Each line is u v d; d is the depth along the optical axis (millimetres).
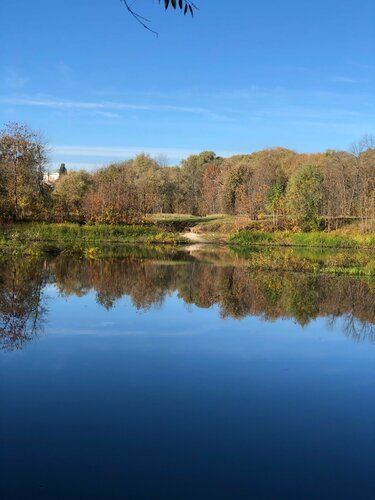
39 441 4941
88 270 18031
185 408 5875
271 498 4074
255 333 9617
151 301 12547
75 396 6145
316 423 5566
